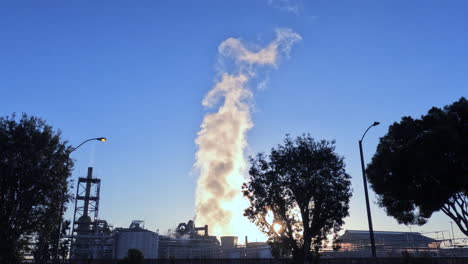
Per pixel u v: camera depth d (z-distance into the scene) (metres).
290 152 35.00
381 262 35.91
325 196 33.56
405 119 35.78
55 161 33.44
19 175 31.64
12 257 31.77
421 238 80.69
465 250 52.06
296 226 34.31
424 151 32.22
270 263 41.22
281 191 34.28
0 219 30.98
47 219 32.75
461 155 31.19
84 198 114.44
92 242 110.62
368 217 27.42
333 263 38.31
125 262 47.16
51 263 36.34
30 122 33.50
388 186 35.53
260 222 35.28
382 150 36.47
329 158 34.78
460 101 33.50
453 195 33.75
